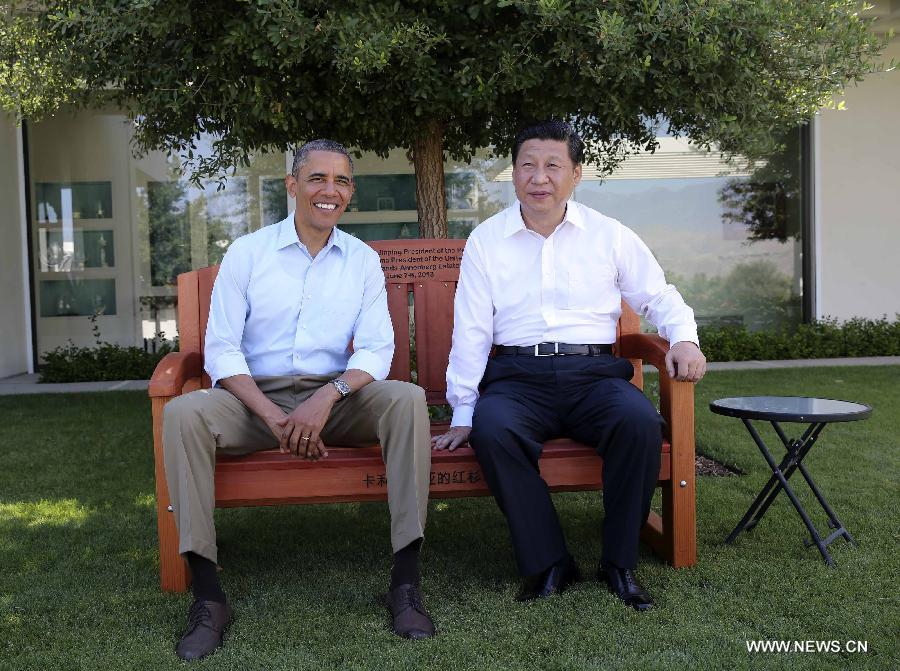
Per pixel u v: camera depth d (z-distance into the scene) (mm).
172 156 8008
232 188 8055
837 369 6793
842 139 8172
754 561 2424
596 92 3383
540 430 2377
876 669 1756
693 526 2396
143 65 3451
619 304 2602
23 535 2809
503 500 2205
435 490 2283
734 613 2059
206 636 1926
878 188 8250
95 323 8156
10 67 4512
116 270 8133
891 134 8188
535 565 2186
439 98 3367
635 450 2191
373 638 1958
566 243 2510
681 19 3047
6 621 2082
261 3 2908
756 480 3357
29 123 7980
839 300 8312
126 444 4344
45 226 8086
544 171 2396
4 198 7617
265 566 2508
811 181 8234
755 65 3389
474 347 2512
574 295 2508
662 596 2184
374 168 7781
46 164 8031
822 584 2227
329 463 2211
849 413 2273
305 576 2410
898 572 2309
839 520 2592
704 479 3412
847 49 3418
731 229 8281
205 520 2035
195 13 3230
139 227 8086
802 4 3352
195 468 2037
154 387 2244
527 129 2463
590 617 2045
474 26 3387
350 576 2406
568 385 2398
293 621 2070
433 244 2895
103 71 3592
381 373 2363
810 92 3715
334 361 2488
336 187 2357
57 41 3703
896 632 1934
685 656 1826
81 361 7426
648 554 2553
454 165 7758
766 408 2398
